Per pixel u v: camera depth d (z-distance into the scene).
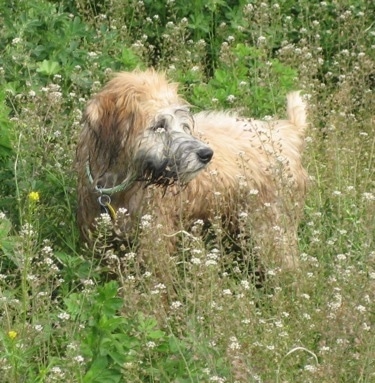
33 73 13.55
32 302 9.80
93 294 9.44
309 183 12.61
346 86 14.62
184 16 16.44
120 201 11.19
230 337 9.00
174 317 9.73
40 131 12.04
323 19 16.92
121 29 15.63
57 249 11.62
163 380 9.05
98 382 8.77
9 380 8.56
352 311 9.26
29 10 14.49
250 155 12.06
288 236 11.05
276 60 14.49
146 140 10.84
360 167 13.35
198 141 10.80
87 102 11.79
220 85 14.19
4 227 10.26
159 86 11.13
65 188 11.81
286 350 9.06
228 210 11.81
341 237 11.47
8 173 11.85
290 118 12.89
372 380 9.02
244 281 9.88
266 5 15.88
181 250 10.79
